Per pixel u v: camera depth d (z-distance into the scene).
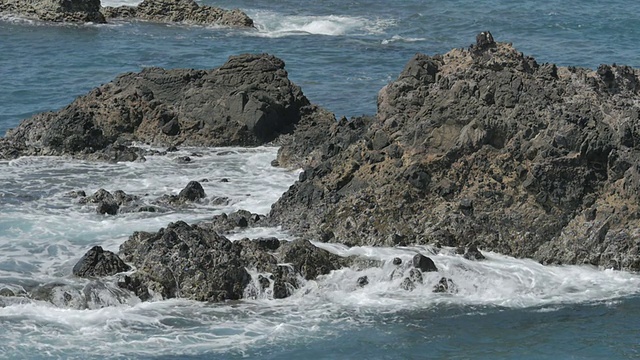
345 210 70.50
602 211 69.00
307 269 65.19
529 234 69.19
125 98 96.00
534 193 69.62
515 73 74.62
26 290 61.66
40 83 124.12
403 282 65.31
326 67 137.50
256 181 82.81
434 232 69.19
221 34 160.75
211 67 138.12
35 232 70.94
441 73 78.19
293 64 139.12
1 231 70.94
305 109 97.81
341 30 166.25
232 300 63.28
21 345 57.28
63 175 83.56
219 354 57.94
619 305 64.62
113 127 94.25
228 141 93.75
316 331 60.75
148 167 86.25
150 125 94.69
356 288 65.06
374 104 116.19
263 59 98.75
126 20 169.25
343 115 111.31
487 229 69.44
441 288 65.25
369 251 67.56
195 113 94.81
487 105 72.62
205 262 63.59
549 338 61.38
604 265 68.38
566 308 64.25
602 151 69.69
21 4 168.12
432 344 60.22
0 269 64.50
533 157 70.19
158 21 169.62
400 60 143.75
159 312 61.34
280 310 62.56
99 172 84.62
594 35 162.12
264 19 173.38
